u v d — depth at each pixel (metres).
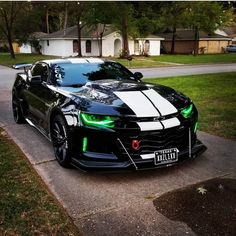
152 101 3.65
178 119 3.56
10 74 17.03
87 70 4.89
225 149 4.53
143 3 34.78
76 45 36.66
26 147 4.72
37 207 2.99
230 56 35.41
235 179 3.56
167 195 3.22
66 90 4.18
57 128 3.98
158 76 15.26
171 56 36.34
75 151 3.59
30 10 41.72
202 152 3.94
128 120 3.36
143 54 38.09
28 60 28.92
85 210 2.95
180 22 39.91
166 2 37.25
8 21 32.62
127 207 3.00
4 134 5.43
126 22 31.44
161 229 2.66
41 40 42.19
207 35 45.50
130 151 3.40
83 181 3.56
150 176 3.67
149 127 3.38
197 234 2.59
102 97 3.72
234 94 9.08
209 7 38.50
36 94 4.89
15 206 3.00
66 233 2.61
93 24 31.83
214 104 7.69
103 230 2.65
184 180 3.55
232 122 5.96
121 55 32.12
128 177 3.65
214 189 3.32
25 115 5.79
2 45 52.47
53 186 3.44
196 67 21.78
